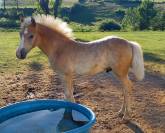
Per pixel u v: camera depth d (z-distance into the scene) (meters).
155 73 4.33
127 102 2.80
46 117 2.29
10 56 5.50
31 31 2.63
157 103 3.23
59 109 2.33
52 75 4.26
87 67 2.68
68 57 2.69
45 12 11.79
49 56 2.78
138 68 2.68
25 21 2.63
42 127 2.18
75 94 3.52
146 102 3.25
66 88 2.76
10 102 3.33
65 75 2.74
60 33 2.73
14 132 2.12
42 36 2.72
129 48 2.67
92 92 3.57
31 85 3.87
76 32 9.63
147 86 3.75
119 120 2.83
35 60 5.16
